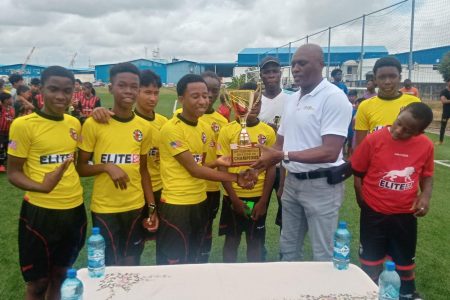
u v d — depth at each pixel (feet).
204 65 207.00
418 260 13.83
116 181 9.16
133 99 9.58
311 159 9.18
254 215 11.68
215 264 7.13
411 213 9.54
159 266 7.04
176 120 10.16
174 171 10.14
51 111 8.91
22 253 9.12
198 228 10.46
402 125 8.84
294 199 10.41
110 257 9.69
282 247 10.96
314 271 6.89
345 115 9.39
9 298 11.33
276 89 14.25
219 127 12.84
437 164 29.58
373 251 9.85
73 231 9.40
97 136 9.50
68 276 5.84
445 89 37.81
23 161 8.71
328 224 9.91
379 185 9.52
